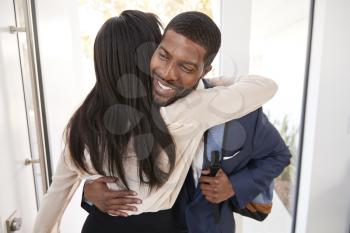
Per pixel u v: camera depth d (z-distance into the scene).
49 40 1.07
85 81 1.43
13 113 0.83
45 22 1.03
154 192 0.65
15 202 0.84
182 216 0.74
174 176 0.65
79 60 1.39
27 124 0.93
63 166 0.72
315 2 1.18
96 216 0.78
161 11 1.21
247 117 0.69
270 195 0.81
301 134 1.33
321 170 1.28
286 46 1.28
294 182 1.42
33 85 0.81
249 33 1.15
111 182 0.68
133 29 0.56
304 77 1.28
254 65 1.21
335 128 1.23
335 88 1.19
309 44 1.23
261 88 0.69
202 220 0.72
